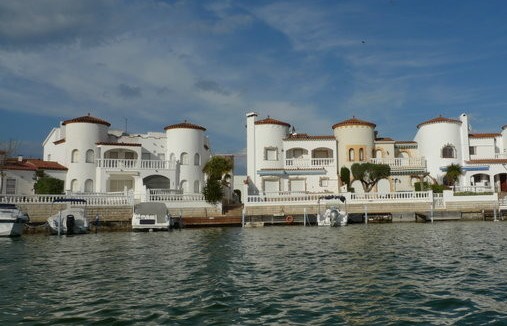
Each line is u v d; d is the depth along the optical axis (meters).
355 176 54.78
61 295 15.95
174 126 60.53
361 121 62.47
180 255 25.92
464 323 12.55
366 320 12.91
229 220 47.47
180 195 49.00
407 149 65.31
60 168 56.94
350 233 37.50
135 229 43.00
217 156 58.47
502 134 65.88
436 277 18.56
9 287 17.30
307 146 61.25
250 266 21.91
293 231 40.81
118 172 55.09
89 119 58.12
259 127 61.44
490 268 20.42
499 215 48.81
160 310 13.96
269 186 59.94
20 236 37.94
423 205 49.44
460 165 61.41
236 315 13.46
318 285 17.36
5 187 51.91
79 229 40.72
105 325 12.49
